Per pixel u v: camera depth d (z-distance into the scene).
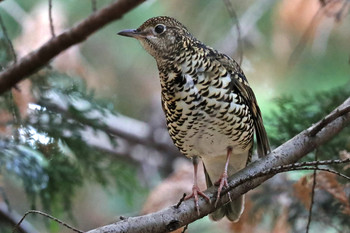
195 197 8.50
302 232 11.14
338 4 11.34
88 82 14.49
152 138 16.23
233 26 14.94
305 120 11.20
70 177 11.64
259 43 14.95
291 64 14.03
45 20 12.66
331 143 10.98
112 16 8.99
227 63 9.66
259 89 14.77
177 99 9.52
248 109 9.84
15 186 14.88
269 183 11.37
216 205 8.58
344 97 11.27
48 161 11.58
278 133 11.27
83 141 11.48
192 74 9.47
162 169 16.11
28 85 11.11
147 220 7.71
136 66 16.19
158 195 11.21
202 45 9.70
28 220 14.64
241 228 11.05
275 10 14.30
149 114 16.53
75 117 11.57
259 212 11.11
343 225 10.95
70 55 13.15
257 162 8.89
